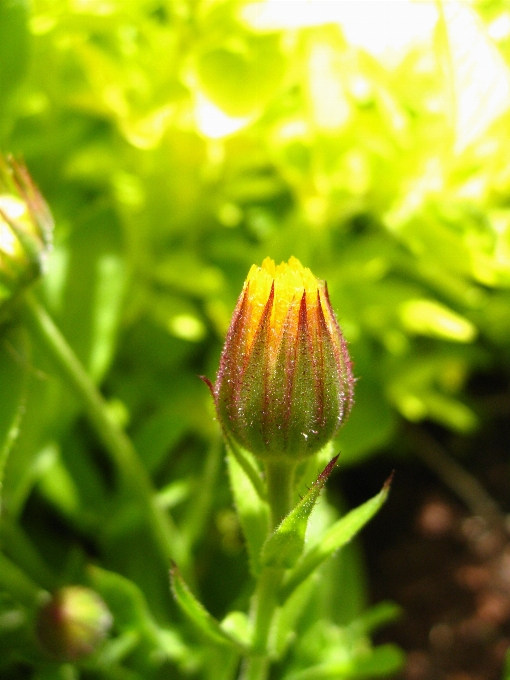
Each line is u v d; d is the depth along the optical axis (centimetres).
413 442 21
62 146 16
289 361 8
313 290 8
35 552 17
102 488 16
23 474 14
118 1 13
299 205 17
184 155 15
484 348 21
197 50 12
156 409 18
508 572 19
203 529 18
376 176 15
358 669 14
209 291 16
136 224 16
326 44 14
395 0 11
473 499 21
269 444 8
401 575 19
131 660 15
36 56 14
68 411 14
